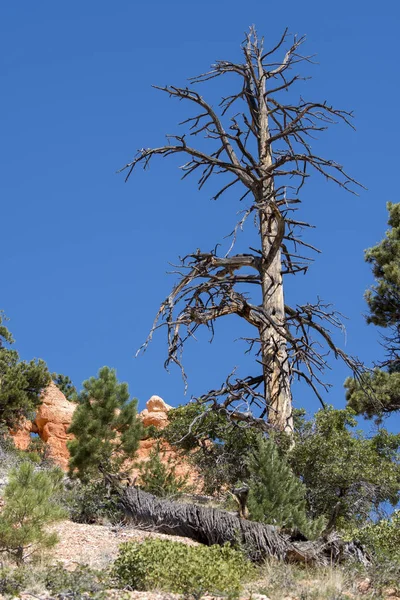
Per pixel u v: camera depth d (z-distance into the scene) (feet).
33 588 33.09
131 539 49.88
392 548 42.63
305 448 77.20
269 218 98.53
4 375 137.69
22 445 144.56
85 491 61.98
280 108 104.63
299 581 38.81
